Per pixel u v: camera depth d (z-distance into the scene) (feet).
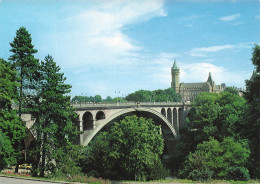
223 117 250.98
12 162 120.37
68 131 128.06
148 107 289.12
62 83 129.29
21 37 134.00
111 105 226.79
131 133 170.50
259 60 124.47
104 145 194.70
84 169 188.03
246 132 133.18
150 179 182.50
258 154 143.84
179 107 377.91
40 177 112.57
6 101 119.55
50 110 122.93
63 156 129.18
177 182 153.79
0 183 85.30
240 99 268.82
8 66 124.67
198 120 261.24
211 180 149.69
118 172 187.42
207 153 180.55
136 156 172.24
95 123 213.25
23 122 129.08
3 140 111.96
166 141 356.79
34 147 130.93
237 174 153.99
